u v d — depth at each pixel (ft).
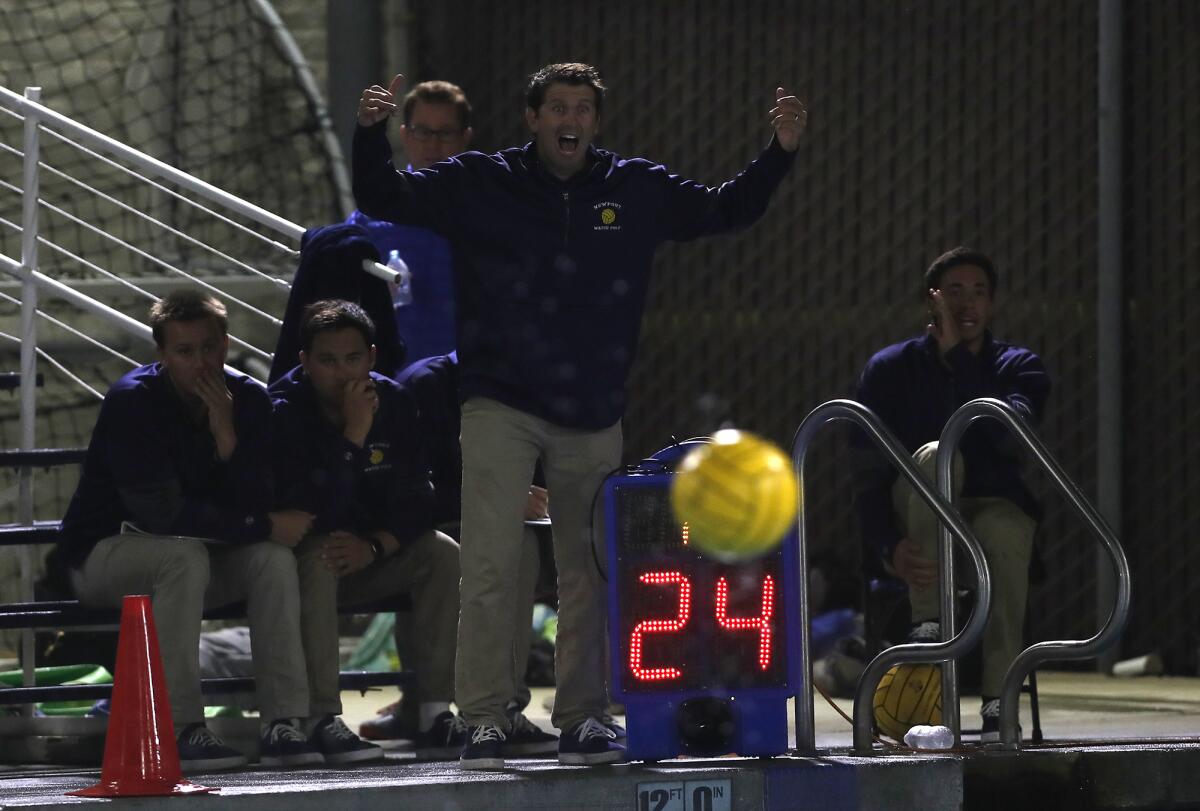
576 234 62.39
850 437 76.95
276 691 67.10
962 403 76.23
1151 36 123.44
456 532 77.71
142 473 66.18
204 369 67.26
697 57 131.44
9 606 73.72
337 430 72.13
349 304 72.08
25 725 75.05
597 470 62.85
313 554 70.59
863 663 105.19
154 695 52.85
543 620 116.57
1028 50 126.52
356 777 57.57
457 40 134.10
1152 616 121.19
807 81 130.00
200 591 65.82
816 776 57.31
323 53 136.36
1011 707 65.82
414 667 76.69
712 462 53.01
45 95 133.28
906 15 128.57
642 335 132.46
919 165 128.67
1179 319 122.52
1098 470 122.01
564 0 132.46
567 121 61.72
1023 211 126.62
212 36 133.18
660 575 58.03
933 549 74.02
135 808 50.21
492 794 54.08
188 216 130.82
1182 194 122.72
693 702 57.98
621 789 55.42
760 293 131.03
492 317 62.18
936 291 77.36
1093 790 63.36
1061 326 126.11
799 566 59.52
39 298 125.90
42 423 128.77
